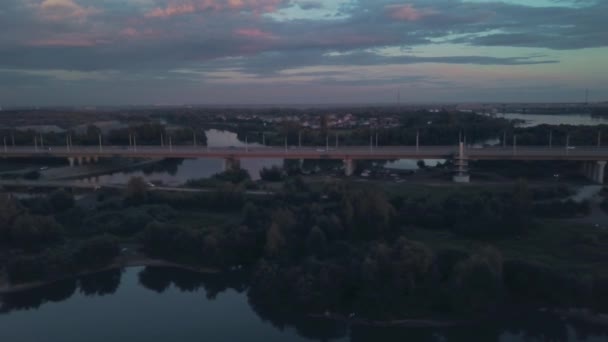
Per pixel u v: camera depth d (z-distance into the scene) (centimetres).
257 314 8712
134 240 11606
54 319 8531
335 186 14188
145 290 9700
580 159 17838
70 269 10050
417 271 8475
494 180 17612
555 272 8475
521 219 11112
